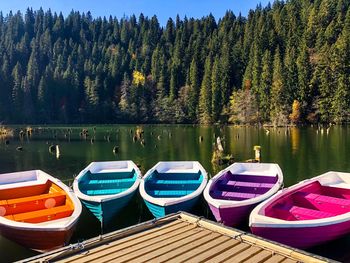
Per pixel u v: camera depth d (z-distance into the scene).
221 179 15.57
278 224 9.88
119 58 109.12
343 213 11.54
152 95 97.19
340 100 63.78
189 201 12.95
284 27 87.12
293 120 66.94
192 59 93.69
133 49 121.38
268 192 13.18
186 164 18.05
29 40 125.75
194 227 8.61
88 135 58.38
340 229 10.58
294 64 69.56
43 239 10.38
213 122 81.56
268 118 72.56
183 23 124.69
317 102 67.00
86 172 16.95
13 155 35.81
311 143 39.81
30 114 92.25
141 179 15.44
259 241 7.58
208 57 88.12
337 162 28.09
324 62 66.94
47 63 113.62
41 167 28.83
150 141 47.28
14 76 94.19
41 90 93.81
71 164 30.09
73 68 104.69
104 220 12.94
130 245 7.66
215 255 7.13
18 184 14.94
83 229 13.62
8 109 91.62
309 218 11.23
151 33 123.94
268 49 82.44
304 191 13.57
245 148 37.06
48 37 123.94
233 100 78.75
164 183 15.78
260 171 16.98
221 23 113.12
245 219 12.40
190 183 15.79
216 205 11.74
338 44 67.25
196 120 87.12
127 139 51.25
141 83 97.88
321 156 31.00
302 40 77.69
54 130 70.62
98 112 96.12
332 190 14.30
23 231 10.33
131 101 95.50
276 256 7.05
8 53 110.00
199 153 34.72
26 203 12.99
